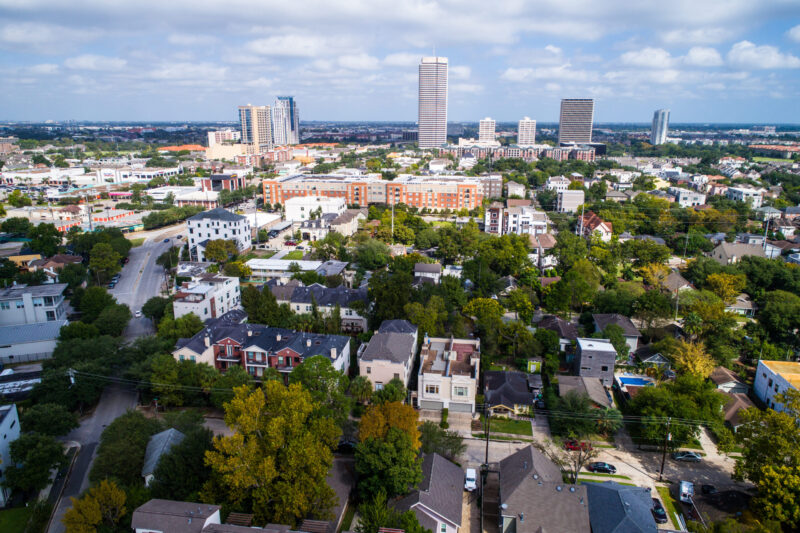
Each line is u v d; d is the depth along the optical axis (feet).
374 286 440.04
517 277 565.94
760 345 389.80
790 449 236.43
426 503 228.02
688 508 248.93
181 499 225.56
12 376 353.31
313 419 254.06
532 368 378.32
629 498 231.71
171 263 607.37
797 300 441.27
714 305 414.41
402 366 329.52
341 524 232.53
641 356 388.98
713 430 290.15
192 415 288.92
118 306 435.12
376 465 234.79
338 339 360.48
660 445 298.35
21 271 554.05
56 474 276.21
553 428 308.40
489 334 397.39
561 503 223.92
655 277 539.70
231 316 403.34
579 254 604.49
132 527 195.72
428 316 399.65
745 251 610.24
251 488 223.30
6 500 253.24
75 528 198.08
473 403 326.65
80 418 327.67
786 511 221.05
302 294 460.14
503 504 224.74
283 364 342.23
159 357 335.88
